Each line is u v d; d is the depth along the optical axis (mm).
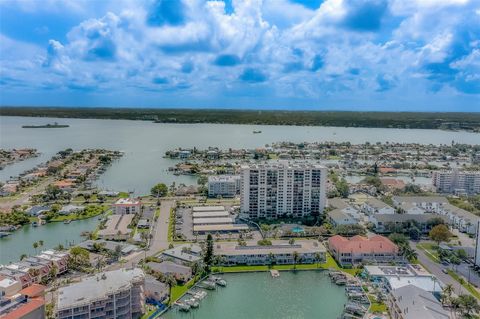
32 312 163375
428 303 182500
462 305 192875
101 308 171250
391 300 193750
